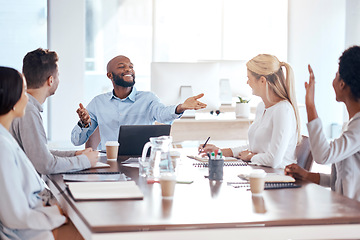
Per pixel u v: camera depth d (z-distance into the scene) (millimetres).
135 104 4117
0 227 2270
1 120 2357
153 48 8508
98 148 4152
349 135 2654
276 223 1953
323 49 8898
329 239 1991
